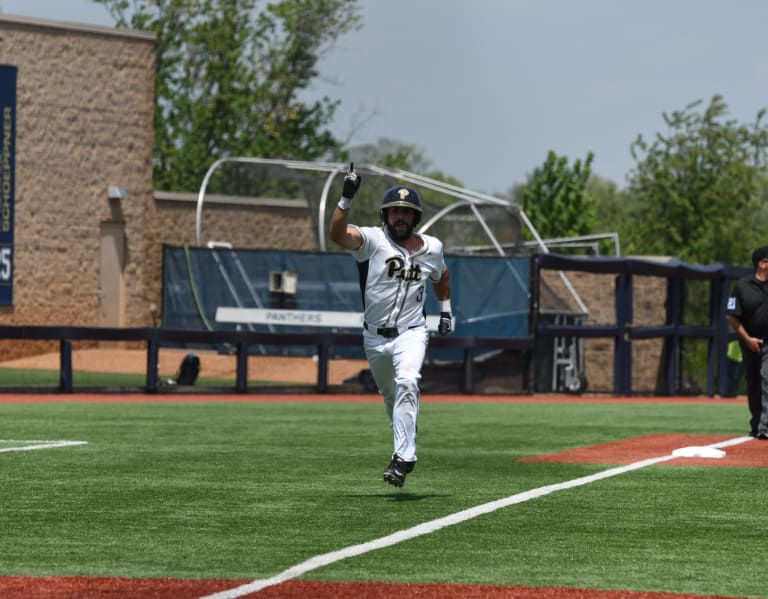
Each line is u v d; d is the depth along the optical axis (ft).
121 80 341.21
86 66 336.08
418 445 120.57
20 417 149.79
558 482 89.04
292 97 537.65
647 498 80.33
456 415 166.09
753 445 119.55
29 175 328.08
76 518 70.79
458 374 218.59
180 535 65.00
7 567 56.18
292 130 538.06
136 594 50.26
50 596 50.01
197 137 521.65
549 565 57.21
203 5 524.11
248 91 526.98
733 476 92.84
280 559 58.18
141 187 344.49
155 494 81.20
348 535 65.05
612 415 169.07
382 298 80.69
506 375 220.84
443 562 57.57
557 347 229.25
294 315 238.07
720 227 457.68
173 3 517.14
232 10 524.11
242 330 225.97
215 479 89.71
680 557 59.62
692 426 149.48
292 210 376.27
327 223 314.96
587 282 276.82
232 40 524.11
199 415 156.56
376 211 320.50
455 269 224.94
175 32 524.93
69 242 334.44
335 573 54.70
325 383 209.67
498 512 73.61
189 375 215.31
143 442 119.03
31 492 81.97
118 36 340.18
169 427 137.18
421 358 80.59
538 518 71.41
